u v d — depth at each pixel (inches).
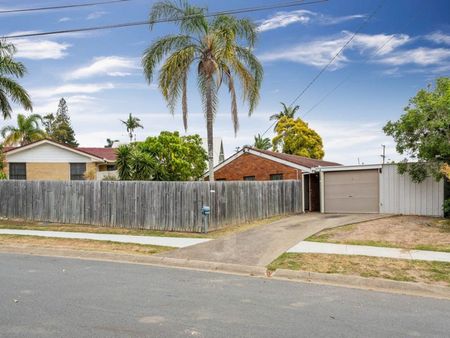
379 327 206.4
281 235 498.3
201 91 712.4
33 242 471.5
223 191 580.1
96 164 1100.5
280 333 195.2
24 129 1471.5
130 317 215.0
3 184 687.1
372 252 393.4
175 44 705.0
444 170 569.9
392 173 739.4
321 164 1040.2
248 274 335.6
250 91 718.5
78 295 257.9
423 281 295.4
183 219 549.0
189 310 229.1
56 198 641.0
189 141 982.4
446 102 557.9
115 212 595.8
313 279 316.5
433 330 203.0
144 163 756.0
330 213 788.6
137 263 379.6
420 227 538.3
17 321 207.0
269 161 915.4
